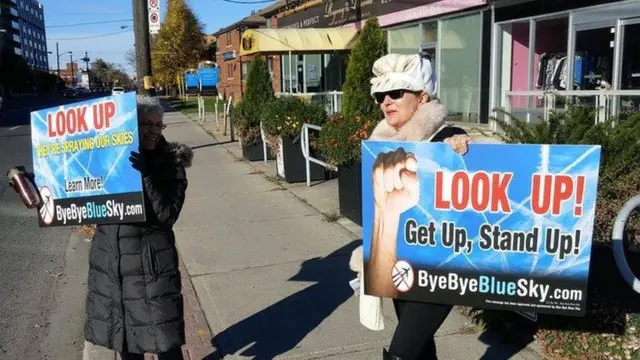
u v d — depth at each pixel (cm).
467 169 240
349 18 1983
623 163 356
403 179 249
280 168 995
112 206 282
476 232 243
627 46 961
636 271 341
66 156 292
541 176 233
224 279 522
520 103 1207
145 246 287
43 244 686
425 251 251
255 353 382
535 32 1160
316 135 955
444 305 256
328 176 984
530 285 241
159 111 289
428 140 260
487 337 387
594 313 346
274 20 2936
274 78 2631
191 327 421
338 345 388
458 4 1349
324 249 599
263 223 715
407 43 1644
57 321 467
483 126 1277
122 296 289
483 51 1298
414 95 262
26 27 14412
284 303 462
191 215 767
